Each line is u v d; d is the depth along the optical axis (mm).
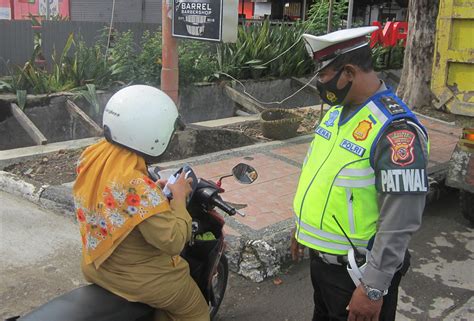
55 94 7414
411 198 1816
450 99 4816
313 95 10156
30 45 8789
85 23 9242
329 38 1936
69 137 7508
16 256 3865
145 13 14953
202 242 2627
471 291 3721
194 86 8742
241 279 3705
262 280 3689
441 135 7172
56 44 8977
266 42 10203
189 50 9062
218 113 9180
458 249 4391
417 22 8539
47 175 5320
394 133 1865
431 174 5523
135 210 1990
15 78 7496
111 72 8203
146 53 8469
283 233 3945
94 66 8102
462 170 4465
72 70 7965
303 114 8617
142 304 2217
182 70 8586
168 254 2084
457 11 4633
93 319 2029
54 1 16844
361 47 1935
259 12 22062
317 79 2062
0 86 7410
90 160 2105
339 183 2000
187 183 2229
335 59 1936
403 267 2131
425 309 3465
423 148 1883
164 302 2223
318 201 2084
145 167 2117
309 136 7090
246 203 4531
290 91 10289
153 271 2154
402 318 3348
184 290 2291
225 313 3314
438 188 5484
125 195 1999
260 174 5328
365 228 1994
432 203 5406
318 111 8883
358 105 2012
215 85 9055
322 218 2074
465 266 4102
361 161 1941
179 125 2361
